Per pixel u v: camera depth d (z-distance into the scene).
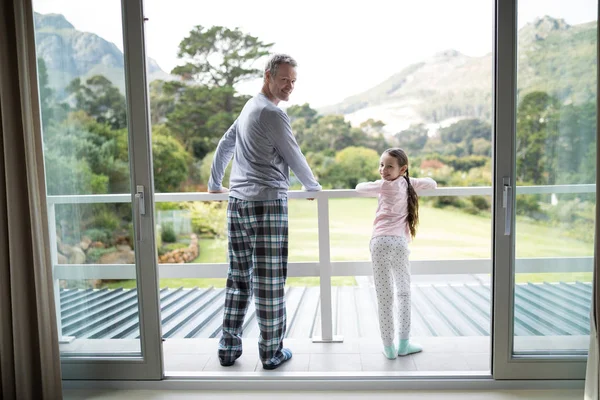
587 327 2.38
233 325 2.65
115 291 2.47
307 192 2.91
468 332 3.23
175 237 11.09
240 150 2.53
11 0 2.17
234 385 2.46
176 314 3.86
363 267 3.00
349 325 3.43
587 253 2.35
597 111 2.12
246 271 2.62
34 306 2.27
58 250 2.46
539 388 2.38
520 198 2.34
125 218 2.44
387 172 2.67
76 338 2.50
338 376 2.45
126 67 2.35
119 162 2.41
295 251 11.24
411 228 2.71
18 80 2.19
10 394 2.28
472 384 2.39
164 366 2.67
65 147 2.42
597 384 2.14
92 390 2.48
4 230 2.22
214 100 11.29
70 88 2.39
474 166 11.65
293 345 2.93
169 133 11.27
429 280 5.10
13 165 2.19
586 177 2.32
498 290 2.36
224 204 11.14
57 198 2.44
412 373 2.46
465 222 11.76
